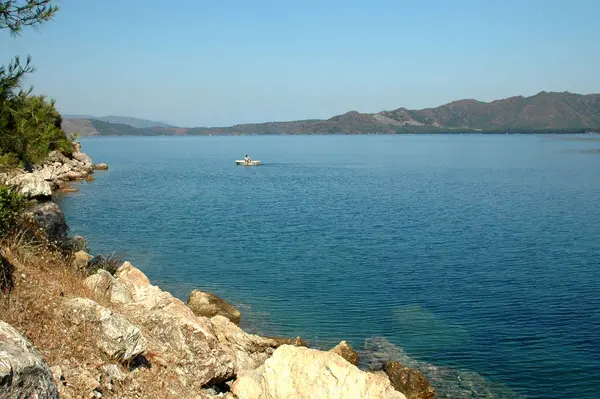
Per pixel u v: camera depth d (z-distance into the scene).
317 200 84.25
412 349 27.95
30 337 13.30
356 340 28.95
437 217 67.00
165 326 18.14
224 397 17.06
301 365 17.36
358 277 40.22
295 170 149.12
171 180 115.19
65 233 29.45
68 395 11.91
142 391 14.40
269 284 38.31
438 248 49.59
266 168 156.50
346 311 33.09
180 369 17.02
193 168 153.50
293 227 60.12
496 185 105.50
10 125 18.69
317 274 40.94
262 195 90.62
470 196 88.25
